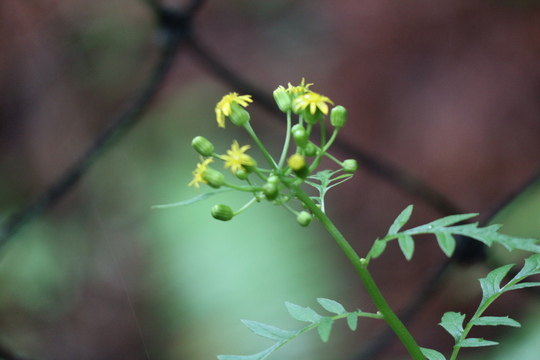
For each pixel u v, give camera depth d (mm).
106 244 1047
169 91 1290
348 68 1523
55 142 1248
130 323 965
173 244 999
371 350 739
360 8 1617
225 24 1603
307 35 1583
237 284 923
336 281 978
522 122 1332
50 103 1297
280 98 562
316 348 892
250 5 1622
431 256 1101
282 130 1302
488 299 553
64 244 1054
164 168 1143
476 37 1525
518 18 1527
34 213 731
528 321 787
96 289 1013
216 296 925
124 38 1342
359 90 1482
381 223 1175
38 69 1320
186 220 1014
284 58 1553
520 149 1297
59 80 1312
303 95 560
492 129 1341
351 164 560
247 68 1528
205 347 886
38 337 971
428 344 955
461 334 549
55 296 1002
